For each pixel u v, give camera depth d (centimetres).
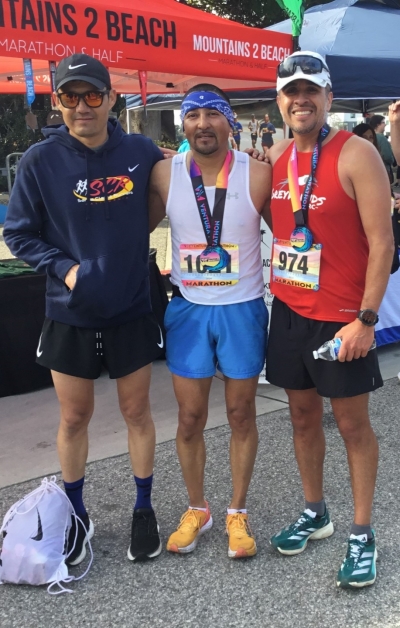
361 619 211
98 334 228
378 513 274
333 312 215
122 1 401
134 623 212
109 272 215
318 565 241
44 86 695
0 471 322
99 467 323
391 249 206
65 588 229
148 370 242
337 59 505
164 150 252
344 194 205
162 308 491
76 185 215
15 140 2084
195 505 260
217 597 224
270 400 418
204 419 250
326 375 218
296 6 431
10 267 443
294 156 216
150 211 242
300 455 246
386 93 528
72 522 249
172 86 642
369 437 229
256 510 280
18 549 230
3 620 214
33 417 393
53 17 330
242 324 233
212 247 227
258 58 429
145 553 243
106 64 356
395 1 670
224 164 225
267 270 423
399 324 525
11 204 225
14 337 425
